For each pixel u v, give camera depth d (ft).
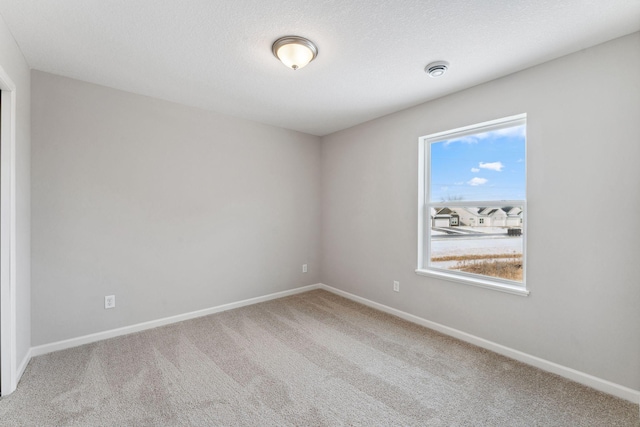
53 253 8.14
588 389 6.57
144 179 9.65
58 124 8.19
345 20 5.82
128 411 5.80
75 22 5.91
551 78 7.22
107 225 8.99
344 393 6.44
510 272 8.45
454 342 8.89
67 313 8.38
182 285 10.50
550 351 7.29
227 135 11.51
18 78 6.76
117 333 9.18
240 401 6.15
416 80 8.40
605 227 6.47
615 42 6.31
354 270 12.86
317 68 7.77
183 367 7.39
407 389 6.58
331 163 14.08
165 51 7.00
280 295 13.30
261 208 12.60
